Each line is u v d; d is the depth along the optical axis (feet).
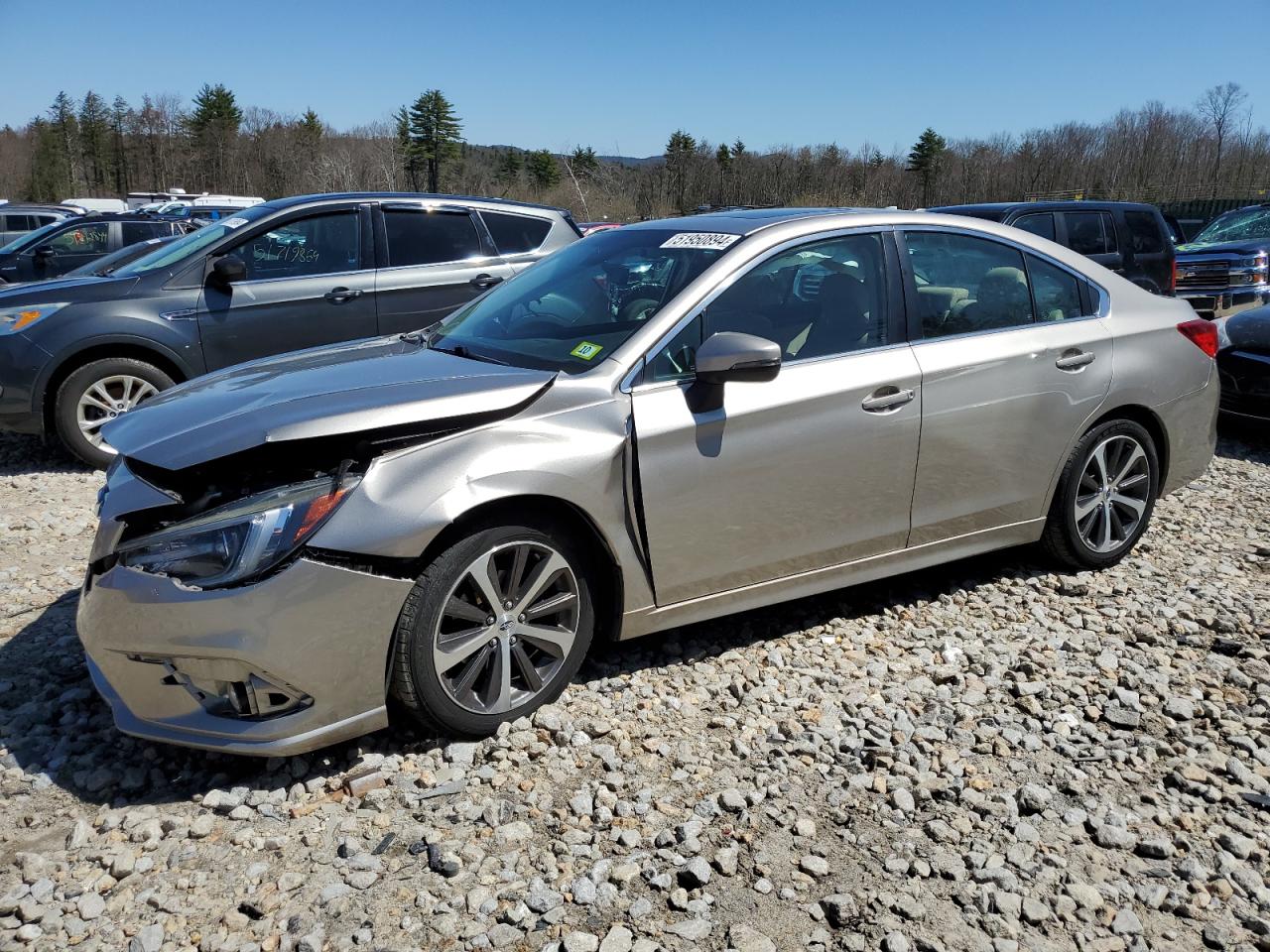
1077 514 15.01
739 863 8.80
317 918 8.07
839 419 12.27
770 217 13.26
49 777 10.12
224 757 10.46
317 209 23.70
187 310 22.36
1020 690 11.80
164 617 9.32
